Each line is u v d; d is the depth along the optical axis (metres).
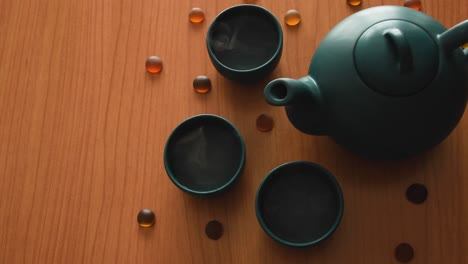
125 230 0.73
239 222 0.72
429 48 0.62
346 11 0.76
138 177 0.74
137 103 0.76
